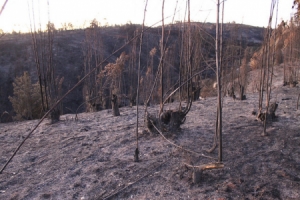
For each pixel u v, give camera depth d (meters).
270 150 3.77
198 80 7.86
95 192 2.98
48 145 4.41
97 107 7.29
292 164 3.35
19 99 8.37
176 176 3.18
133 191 2.95
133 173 3.31
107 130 5.02
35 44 5.59
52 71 6.24
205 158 3.57
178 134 4.46
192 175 3.09
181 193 2.87
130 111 6.64
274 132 4.45
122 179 3.19
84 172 3.42
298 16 8.80
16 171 3.54
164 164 3.49
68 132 5.05
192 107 6.77
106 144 4.29
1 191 3.09
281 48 11.61
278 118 5.28
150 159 3.65
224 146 3.96
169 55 7.08
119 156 3.82
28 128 5.48
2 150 4.29
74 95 16.70
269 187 2.88
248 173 3.18
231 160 3.50
